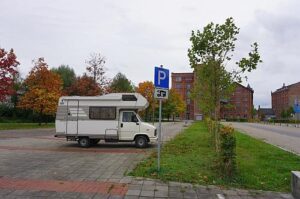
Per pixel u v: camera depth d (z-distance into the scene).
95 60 46.47
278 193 8.59
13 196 7.87
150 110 77.81
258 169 11.36
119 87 75.62
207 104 14.29
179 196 8.12
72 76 72.81
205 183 9.36
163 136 28.70
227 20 13.48
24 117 62.78
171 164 11.82
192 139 23.97
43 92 44.56
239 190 8.77
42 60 45.38
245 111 134.12
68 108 19.81
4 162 13.02
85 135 19.55
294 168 11.64
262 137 30.64
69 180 9.70
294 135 34.25
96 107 19.72
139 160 13.87
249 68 13.41
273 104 168.12
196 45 13.62
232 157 9.89
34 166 12.09
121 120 19.58
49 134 29.78
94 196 7.96
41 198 7.73
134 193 8.30
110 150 17.89
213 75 13.52
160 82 10.59
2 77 34.09
